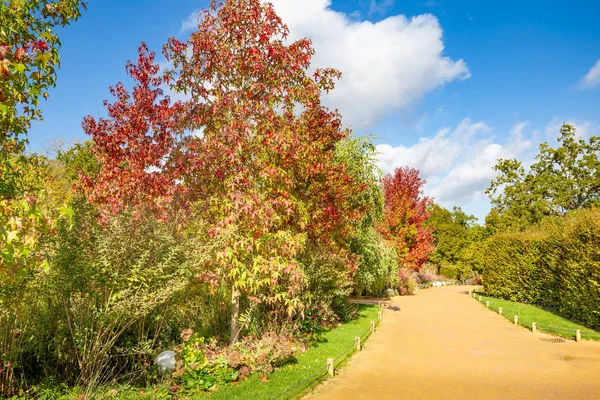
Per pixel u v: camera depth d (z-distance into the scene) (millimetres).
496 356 9023
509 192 42250
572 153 40688
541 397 6070
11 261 3314
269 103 8492
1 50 3523
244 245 7629
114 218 5801
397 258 28906
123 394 5316
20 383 5211
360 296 24875
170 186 8398
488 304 19141
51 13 5777
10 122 4551
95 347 5453
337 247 13820
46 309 5559
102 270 5438
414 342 10820
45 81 5652
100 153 10070
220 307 9297
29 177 7797
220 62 8234
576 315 13867
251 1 8117
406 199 31156
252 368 6891
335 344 9695
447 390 6488
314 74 9688
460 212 71688
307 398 6129
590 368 7805
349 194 13281
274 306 9891
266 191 8523
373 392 6410
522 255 20641
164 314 6551
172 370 6047
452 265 51781
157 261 5941
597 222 12820
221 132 7734
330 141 12273
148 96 10102
